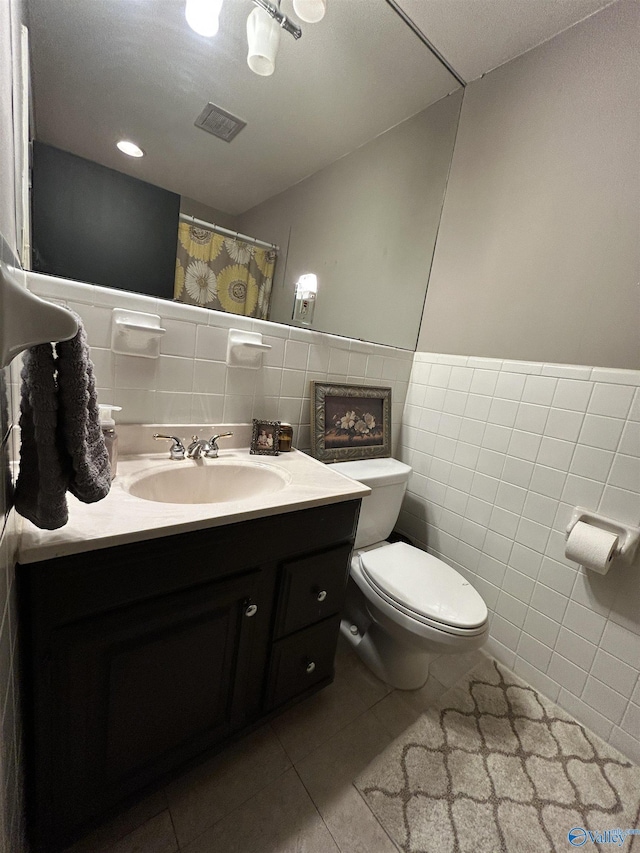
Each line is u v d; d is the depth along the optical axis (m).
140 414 1.08
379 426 1.68
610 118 1.15
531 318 1.37
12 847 0.56
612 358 1.17
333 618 1.13
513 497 1.42
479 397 1.52
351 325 1.60
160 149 1.08
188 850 0.83
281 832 0.88
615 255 1.15
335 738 1.12
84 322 0.95
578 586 1.25
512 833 0.93
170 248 1.12
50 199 0.92
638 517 1.12
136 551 0.70
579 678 1.26
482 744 1.15
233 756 1.04
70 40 0.92
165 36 1.04
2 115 0.43
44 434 0.50
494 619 1.50
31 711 0.66
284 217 1.35
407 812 0.95
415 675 1.31
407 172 1.60
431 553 1.73
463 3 1.21
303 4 1.14
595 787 1.06
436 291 1.70
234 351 1.20
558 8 1.19
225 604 0.86
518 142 1.38
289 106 1.29
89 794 0.76
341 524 1.06
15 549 0.57
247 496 1.13
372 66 1.36
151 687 0.79
